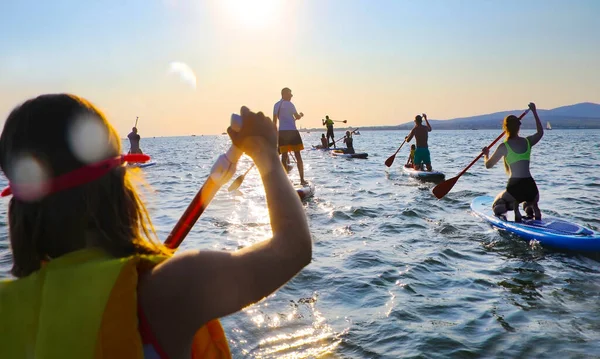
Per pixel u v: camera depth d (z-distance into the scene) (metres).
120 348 0.74
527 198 6.36
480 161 19.95
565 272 4.63
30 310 0.79
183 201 9.13
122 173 0.88
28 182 0.81
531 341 3.19
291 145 9.34
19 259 0.85
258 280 0.83
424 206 7.96
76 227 0.83
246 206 8.07
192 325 0.81
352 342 3.16
